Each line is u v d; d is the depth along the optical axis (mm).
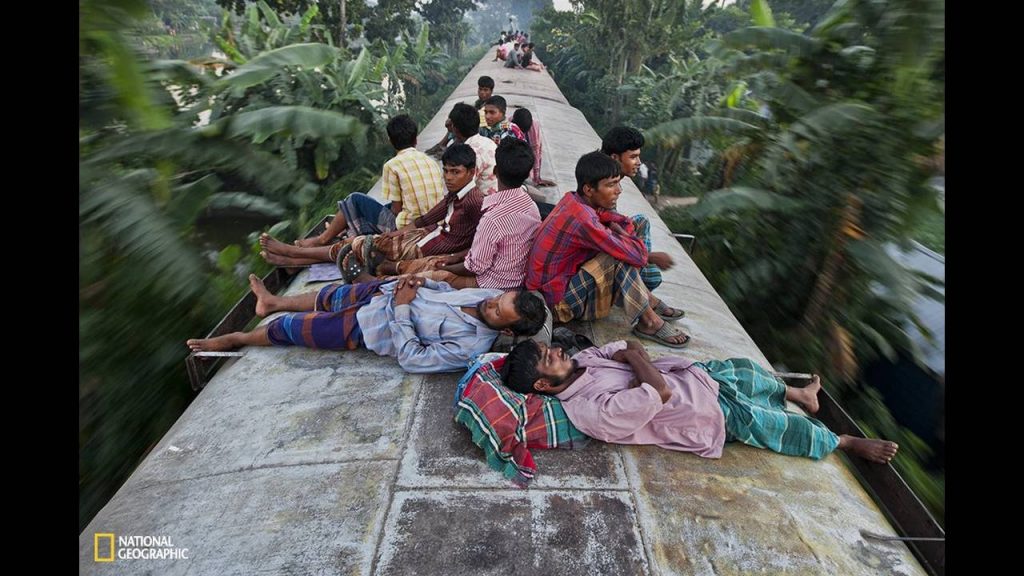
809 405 2955
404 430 2592
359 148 9148
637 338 3516
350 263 3779
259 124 5387
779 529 2172
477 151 4574
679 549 2062
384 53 15523
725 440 2572
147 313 3586
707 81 13727
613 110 19297
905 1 4020
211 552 1994
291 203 7547
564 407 2520
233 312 3486
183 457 2453
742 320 5926
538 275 3172
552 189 6691
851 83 4945
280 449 2480
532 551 2027
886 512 2422
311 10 10906
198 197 4234
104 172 3754
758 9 7000
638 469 2422
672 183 13211
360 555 1989
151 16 3391
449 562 1975
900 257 5316
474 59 37844
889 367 4879
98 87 3342
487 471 2365
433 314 3027
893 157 4426
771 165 5758
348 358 3150
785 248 5547
